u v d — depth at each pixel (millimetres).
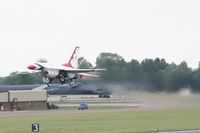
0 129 153500
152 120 180500
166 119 183375
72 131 146250
